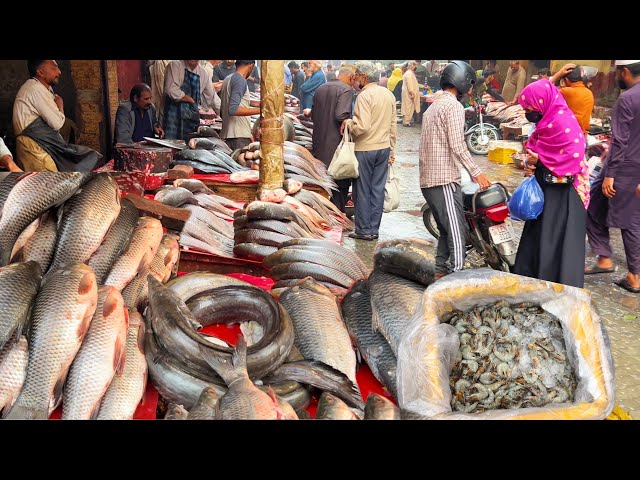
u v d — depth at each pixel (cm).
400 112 1825
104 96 802
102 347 213
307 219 475
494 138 1227
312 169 671
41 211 244
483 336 214
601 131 821
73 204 253
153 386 227
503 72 1344
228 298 261
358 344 247
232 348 212
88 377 208
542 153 479
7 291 210
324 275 322
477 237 539
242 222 421
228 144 814
